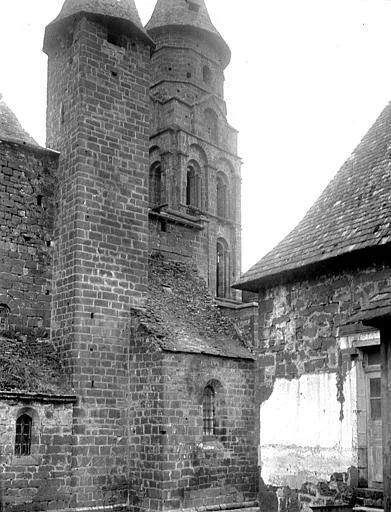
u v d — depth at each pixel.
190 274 32.94
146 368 24.94
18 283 25.39
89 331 24.75
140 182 27.45
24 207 26.08
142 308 26.39
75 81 26.66
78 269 24.97
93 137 26.31
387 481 10.91
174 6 52.94
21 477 21.72
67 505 22.77
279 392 15.55
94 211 25.81
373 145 16.41
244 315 34.09
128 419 25.09
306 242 15.45
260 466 15.73
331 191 16.56
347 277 14.31
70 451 23.22
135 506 24.14
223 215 53.38
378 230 13.34
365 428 13.45
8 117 28.73
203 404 25.88
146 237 27.30
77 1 27.48
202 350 25.61
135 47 28.39
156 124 51.44
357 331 13.77
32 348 24.83
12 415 21.83
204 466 24.95
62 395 23.27
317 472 14.27
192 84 52.25
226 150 54.16
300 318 15.34
